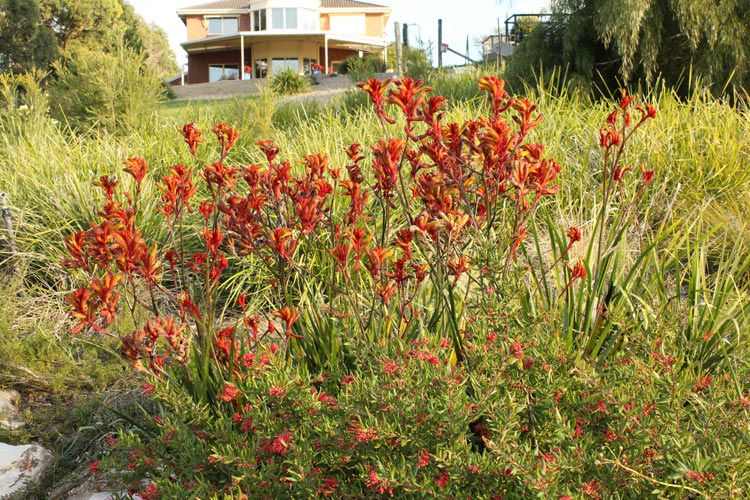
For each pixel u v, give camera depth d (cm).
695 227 465
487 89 257
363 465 201
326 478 205
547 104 779
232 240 272
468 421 197
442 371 214
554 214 517
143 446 224
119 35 1042
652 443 197
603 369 232
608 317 261
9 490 294
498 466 183
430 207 254
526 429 219
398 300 274
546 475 173
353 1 5459
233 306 475
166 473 225
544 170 248
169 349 244
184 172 264
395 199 330
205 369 249
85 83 965
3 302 450
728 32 834
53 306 480
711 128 599
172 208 268
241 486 206
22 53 3253
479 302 243
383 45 5162
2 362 383
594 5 893
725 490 174
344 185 266
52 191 580
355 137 680
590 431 210
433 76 1264
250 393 221
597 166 579
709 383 225
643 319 295
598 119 669
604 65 930
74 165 662
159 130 878
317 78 3684
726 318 304
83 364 387
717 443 189
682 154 566
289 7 5047
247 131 859
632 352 244
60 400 360
